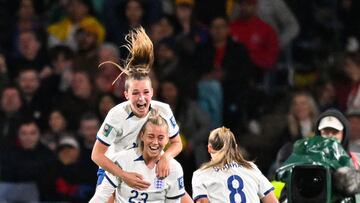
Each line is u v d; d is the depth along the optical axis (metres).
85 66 31.34
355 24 36.03
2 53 32.88
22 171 28.41
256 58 32.88
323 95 31.16
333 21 36.00
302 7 35.59
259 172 19.28
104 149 18.20
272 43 33.03
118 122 18.12
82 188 28.20
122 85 30.62
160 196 18.19
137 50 18.66
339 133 21.11
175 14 32.41
